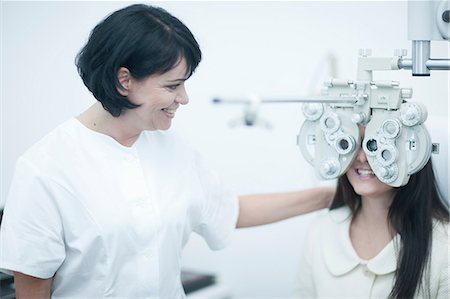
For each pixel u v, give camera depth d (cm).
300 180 215
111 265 120
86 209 118
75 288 123
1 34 198
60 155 119
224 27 212
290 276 222
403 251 123
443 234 125
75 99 202
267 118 215
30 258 115
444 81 177
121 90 113
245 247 224
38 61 201
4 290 168
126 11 113
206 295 211
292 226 220
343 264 130
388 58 115
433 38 109
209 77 216
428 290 122
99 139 123
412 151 113
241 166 219
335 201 140
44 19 200
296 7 206
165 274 129
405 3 193
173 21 113
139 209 123
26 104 202
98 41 113
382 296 125
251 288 225
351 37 201
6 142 201
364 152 120
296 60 208
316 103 123
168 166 132
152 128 121
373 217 131
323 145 124
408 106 111
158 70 111
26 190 116
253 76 213
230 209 146
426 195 124
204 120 218
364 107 117
